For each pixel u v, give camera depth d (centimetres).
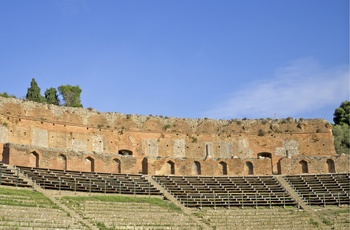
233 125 8700
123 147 8125
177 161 7781
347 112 11300
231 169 7969
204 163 7906
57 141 7694
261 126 8750
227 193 6844
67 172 6675
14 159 6675
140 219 5541
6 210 4881
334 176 7625
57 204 5481
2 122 7244
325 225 6047
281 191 7088
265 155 8662
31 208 5103
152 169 7606
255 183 7356
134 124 8306
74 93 11106
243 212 6303
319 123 8819
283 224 5959
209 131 8581
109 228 5119
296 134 8738
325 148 8694
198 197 6619
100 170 7356
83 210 5469
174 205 6288
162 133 8388
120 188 6397
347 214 6369
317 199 6775
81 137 7888
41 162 6944
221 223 5831
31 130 7512
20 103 7525
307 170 8050
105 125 8106
